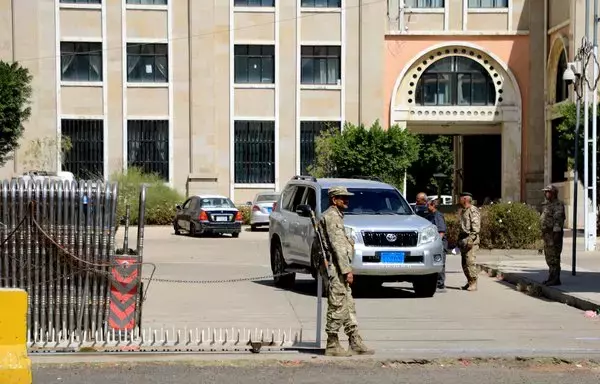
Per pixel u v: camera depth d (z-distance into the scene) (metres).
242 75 45.88
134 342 11.15
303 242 17.48
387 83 45.97
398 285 19.61
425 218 18.66
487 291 18.58
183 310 15.17
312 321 13.95
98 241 11.05
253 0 45.81
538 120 45.56
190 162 45.59
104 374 9.91
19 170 44.22
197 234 36.19
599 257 25.44
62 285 11.01
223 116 45.72
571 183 38.59
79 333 11.05
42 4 44.81
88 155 45.12
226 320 14.00
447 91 46.12
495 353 11.05
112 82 45.25
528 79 45.84
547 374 10.15
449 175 70.69
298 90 45.81
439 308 15.68
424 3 46.03
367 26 45.78
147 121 45.47
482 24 45.91
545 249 18.09
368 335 12.62
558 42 42.94
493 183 55.97
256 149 45.84
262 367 10.34
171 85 45.47
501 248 28.12
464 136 56.16
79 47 45.12
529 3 45.75
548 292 17.50
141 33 45.38
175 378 9.77
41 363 10.27
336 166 41.97
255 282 19.77
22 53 44.59
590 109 35.44
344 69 45.88
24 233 10.88
